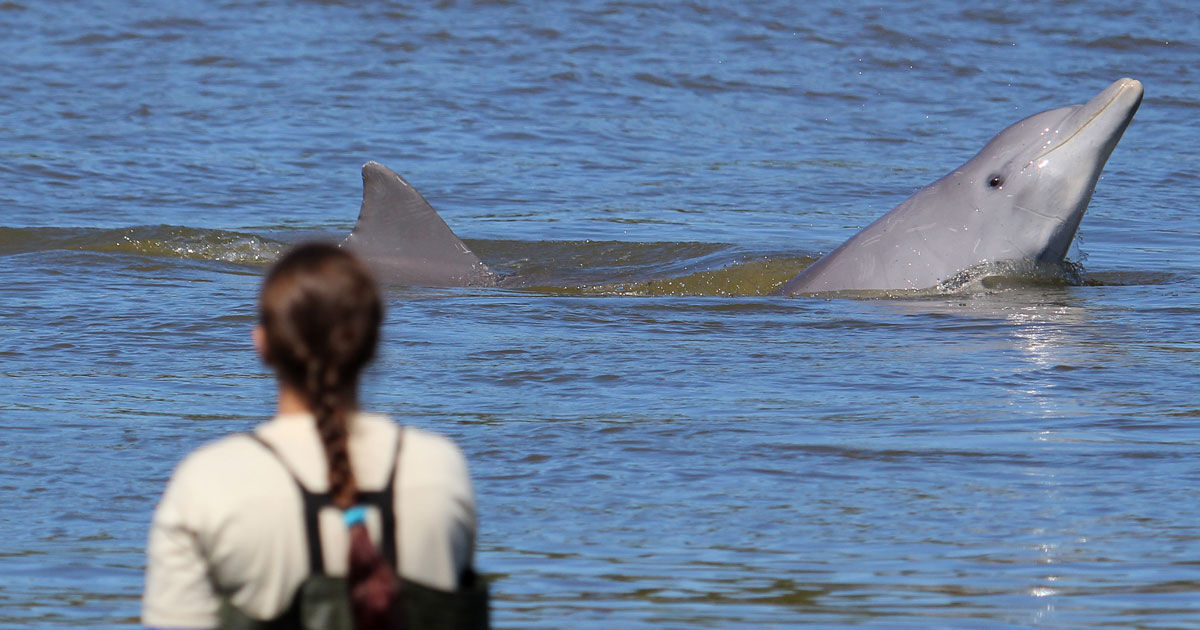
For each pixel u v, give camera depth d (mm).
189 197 65750
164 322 40531
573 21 110250
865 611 19625
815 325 41000
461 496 13102
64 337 38500
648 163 76812
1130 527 23234
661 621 19266
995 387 33250
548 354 36875
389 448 13086
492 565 21500
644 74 97938
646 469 26547
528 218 62969
